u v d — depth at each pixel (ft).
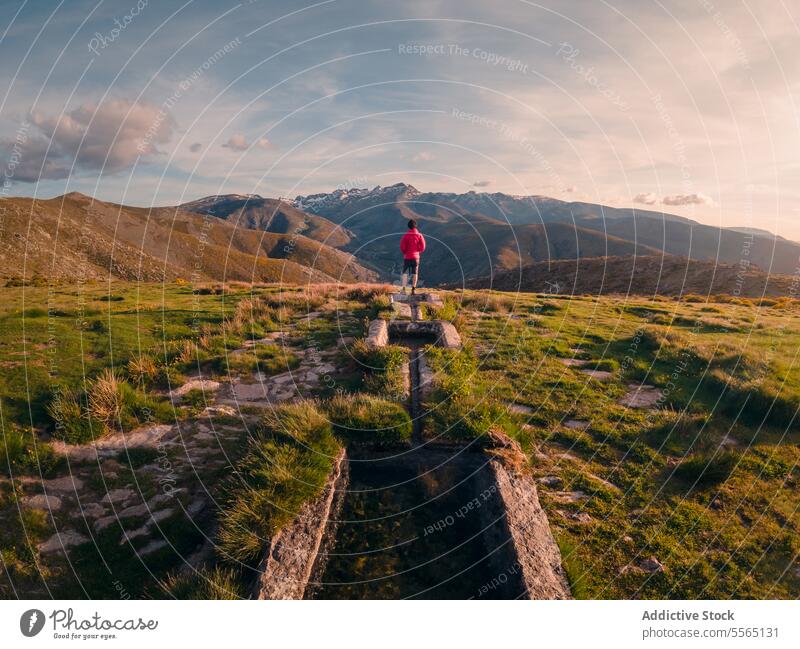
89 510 16.26
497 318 46.60
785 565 15.28
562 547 15.11
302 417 20.20
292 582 13.06
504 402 26.35
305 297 49.06
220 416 23.13
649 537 16.25
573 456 21.24
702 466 19.48
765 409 24.63
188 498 17.03
